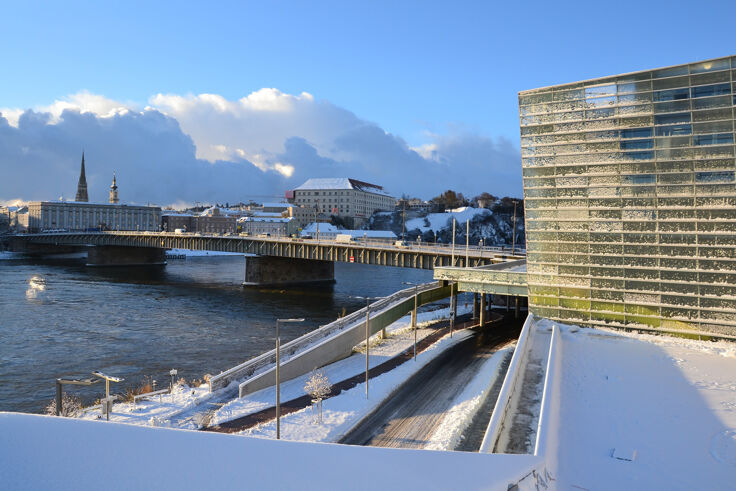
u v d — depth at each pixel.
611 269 51.03
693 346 44.12
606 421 28.09
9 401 45.59
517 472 9.95
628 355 41.50
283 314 91.81
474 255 92.94
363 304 104.38
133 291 121.12
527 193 55.66
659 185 48.50
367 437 35.56
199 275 165.25
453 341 62.97
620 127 50.41
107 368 56.62
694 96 47.00
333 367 53.00
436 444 33.28
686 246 47.28
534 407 31.59
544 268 54.75
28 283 131.88
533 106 55.06
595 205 51.78
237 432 36.34
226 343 69.00
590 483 20.91
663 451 24.30
